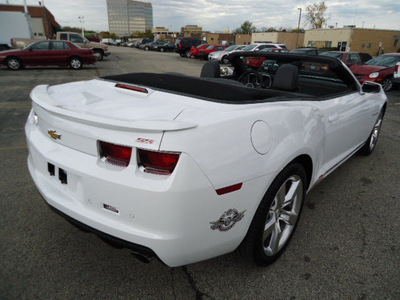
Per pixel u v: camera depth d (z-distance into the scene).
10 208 2.67
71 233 2.36
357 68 10.84
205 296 1.82
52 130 1.78
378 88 3.29
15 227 2.41
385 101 3.94
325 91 3.28
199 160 1.44
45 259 2.07
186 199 1.44
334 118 2.52
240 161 1.58
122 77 2.39
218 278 1.97
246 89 2.08
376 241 2.39
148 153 1.44
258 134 1.68
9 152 3.98
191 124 1.46
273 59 3.20
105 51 18.83
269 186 1.78
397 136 5.32
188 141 1.43
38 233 2.35
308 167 2.26
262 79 3.41
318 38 50.75
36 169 2.00
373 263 2.14
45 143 1.85
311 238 2.40
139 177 1.46
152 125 1.41
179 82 2.18
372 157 4.23
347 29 45.19
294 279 1.98
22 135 4.70
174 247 1.51
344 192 3.18
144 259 1.68
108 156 1.55
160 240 1.48
